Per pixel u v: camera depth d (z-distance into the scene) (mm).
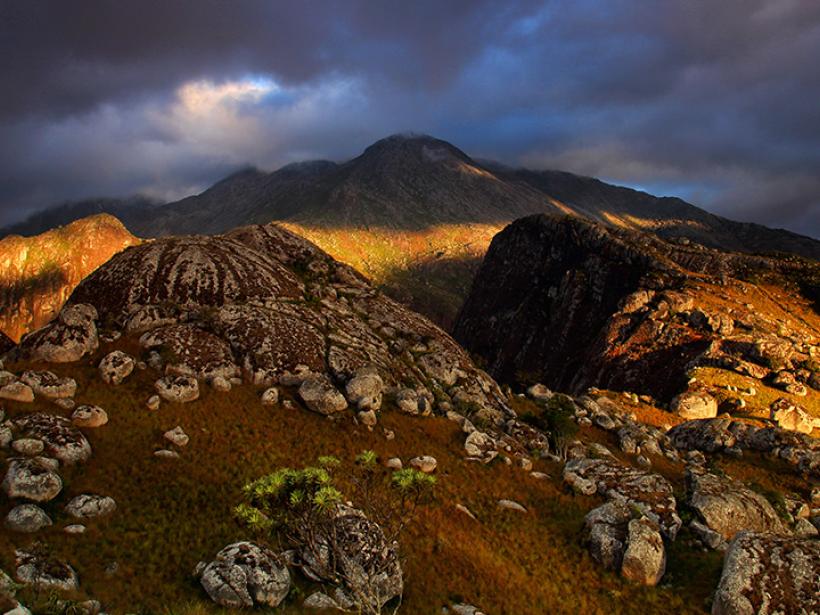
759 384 150625
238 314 79188
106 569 33906
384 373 80500
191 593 33000
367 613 31828
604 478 59219
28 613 23234
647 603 41000
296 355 73312
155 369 62562
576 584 42812
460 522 48938
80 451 44000
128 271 88250
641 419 118875
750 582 38562
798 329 195875
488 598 38781
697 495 53594
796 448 81812
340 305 105438
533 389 106500
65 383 52875
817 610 36531
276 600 33000
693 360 171375
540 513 53406
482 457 62156
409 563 40500
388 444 60812
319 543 34219
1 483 37500
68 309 65500
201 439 52562
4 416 45062
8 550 32094
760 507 53562
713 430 88562
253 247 118625
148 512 40906
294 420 60719
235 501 44406
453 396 88625
